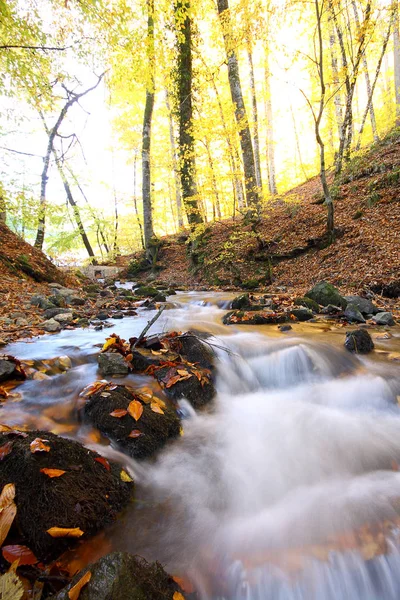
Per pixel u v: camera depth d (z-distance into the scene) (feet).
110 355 10.94
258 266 35.81
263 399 11.27
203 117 37.01
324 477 7.88
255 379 12.26
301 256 33.22
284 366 12.73
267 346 13.74
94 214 60.44
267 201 38.37
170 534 5.89
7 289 25.11
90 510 5.54
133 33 20.30
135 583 4.21
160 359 11.03
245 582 5.18
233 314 19.27
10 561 4.54
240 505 6.88
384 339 15.10
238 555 5.62
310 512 6.70
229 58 38.65
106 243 80.23
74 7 18.35
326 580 5.30
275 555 5.65
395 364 12.41
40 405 8.56
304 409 10.61
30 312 19.76
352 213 33.40
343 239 30.78
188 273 44.60
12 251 32.65
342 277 26.30
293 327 17.07
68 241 55.26
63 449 6.07
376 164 37.78
